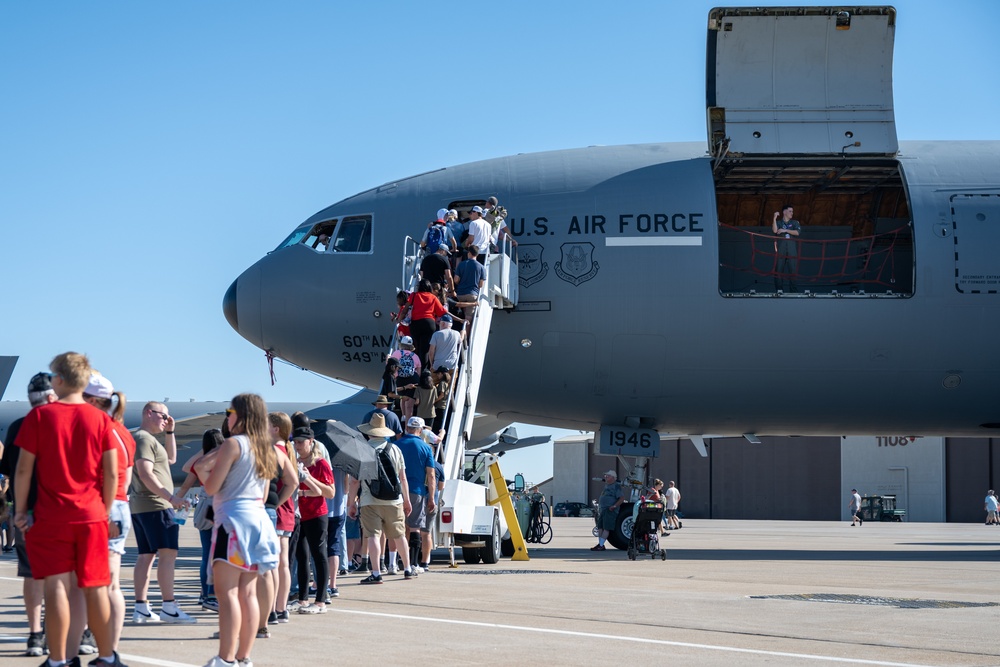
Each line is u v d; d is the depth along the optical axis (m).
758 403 21.02
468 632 8.52
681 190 20.45
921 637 8.37
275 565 6.95
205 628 9.03
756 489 76.00
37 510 6.41
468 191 21.03
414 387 15.98
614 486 23.03
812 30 20.47
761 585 13.67
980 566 18.78
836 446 72.88
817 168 20.83
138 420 43.12
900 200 22.27
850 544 30.00
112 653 6.59
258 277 21.56
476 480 19.33
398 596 11.47
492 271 19.03
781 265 21.41
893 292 20.80
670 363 20.41
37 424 6.41
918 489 68.75
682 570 16.77
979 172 20.78
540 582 13.52
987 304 20.08
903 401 20.89
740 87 20.67
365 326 20.86
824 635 8.45
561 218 20.42
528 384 20.89
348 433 10.95
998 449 65.50
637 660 7.11
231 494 6.83
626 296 20.11
